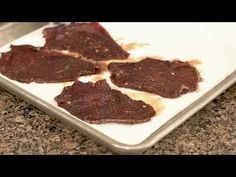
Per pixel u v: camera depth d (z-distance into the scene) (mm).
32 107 432
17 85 443
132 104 409
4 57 476
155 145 386
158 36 512
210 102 428
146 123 396
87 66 462
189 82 434
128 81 439
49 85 445
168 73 445
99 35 506
